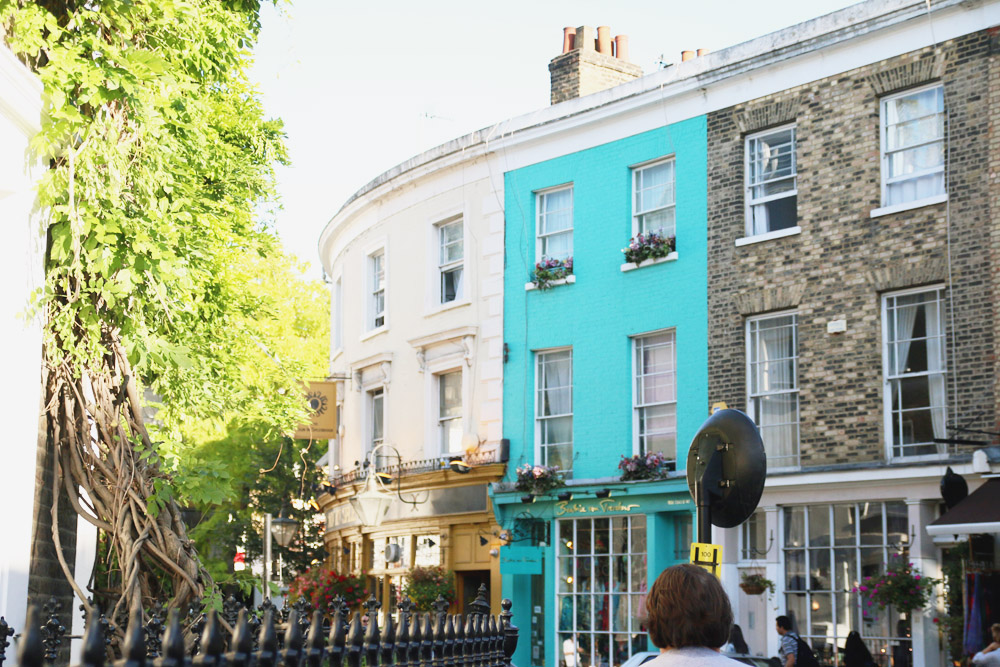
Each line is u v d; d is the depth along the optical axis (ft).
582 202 74.90
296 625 12.66
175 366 29.25
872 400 59.00
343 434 97.14
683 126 69.51
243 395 49.83
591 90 80.74
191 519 110.63
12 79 20.39
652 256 69.36
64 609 25.25
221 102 48.78
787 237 63.52
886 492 57.26
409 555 85.15
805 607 60.03
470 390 80.94
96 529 29.09
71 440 23.86
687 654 13.26
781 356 63.62
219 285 45.78
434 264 85.92
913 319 58.54
